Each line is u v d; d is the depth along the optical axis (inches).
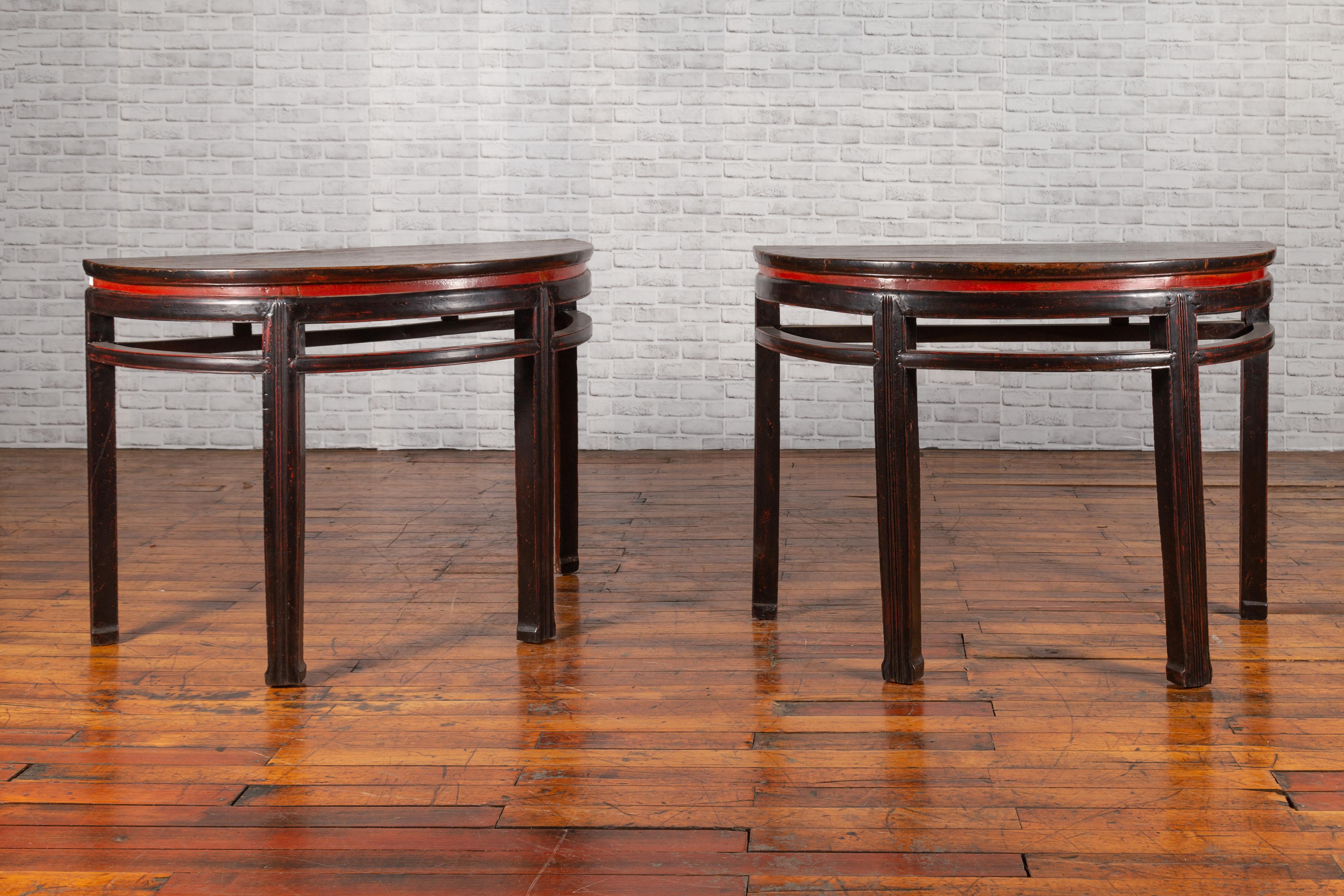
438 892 65.0
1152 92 191.2
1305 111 190.1
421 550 136.9
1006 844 69.4
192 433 201.0
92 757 82.1
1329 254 191.8
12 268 198.2
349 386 199.6
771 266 100.9
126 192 197.3
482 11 193.5
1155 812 73.0
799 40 192.7
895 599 93.8
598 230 196.4
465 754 82.4
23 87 195.6
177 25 194.5
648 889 65.1
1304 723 86.0
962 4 191.5
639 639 105.8
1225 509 153.2
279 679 94.5
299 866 67.8
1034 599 116.5
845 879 66.0
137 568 129.2
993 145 193.3
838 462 187.5
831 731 85.6
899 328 90.7
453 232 197.2
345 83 195.3
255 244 198.1
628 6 192.9
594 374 198.7
